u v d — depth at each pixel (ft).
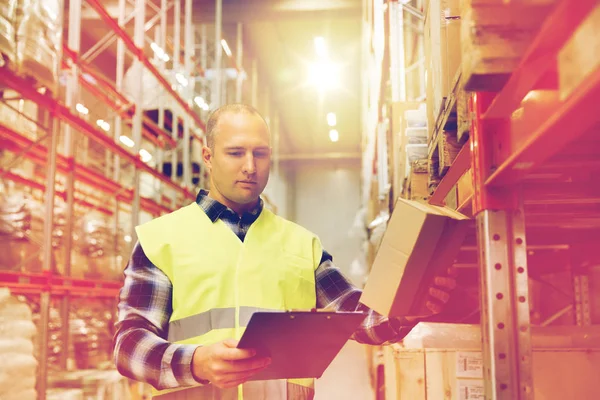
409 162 10.46
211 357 5.03
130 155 29.60
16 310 15.58
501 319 4.87
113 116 36.22
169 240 6.42
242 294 6.23
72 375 17.44
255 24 59.16
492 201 4.98
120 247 31.89
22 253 20.36
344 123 86.28
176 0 42.37
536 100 3.70
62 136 29.22
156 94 42.22
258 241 6.59
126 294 6.15
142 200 36.50
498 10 3.62
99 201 35.35
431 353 8.12
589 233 8.58
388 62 19.16
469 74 3.73
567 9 2.66
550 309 10.73
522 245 4.96
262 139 6.36
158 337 5.65
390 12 17.58
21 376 14.60
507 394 4.76
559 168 5.39
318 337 5.05
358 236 93.61
